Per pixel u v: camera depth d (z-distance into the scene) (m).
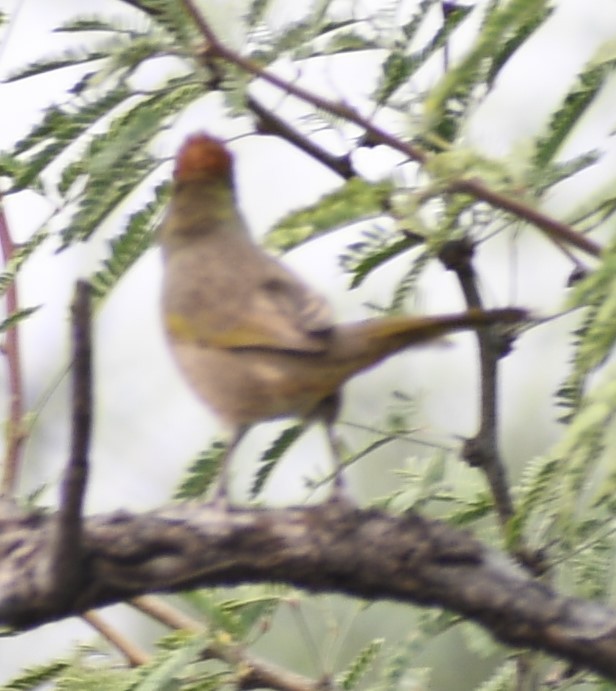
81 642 9.86
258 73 8.33
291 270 10.93
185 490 10.07
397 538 7.56
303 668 14.59
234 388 10.27
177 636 9.43
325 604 10.02
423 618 9.23
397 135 8.82
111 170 8.37
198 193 11.23
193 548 7.56
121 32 8.73
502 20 6.95
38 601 7.43
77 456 6.96
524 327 9.20
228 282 10.59
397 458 15.92
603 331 6.34
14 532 7.63
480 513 9.80
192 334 10.55
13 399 9.17
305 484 9.80
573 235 7.69
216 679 9.36
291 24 8.78
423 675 9.75
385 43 8.98
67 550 7.25
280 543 7.57
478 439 9.05
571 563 9.82
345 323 9.80
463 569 7.53
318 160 8.75
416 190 7.85
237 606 9.41
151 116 8.36
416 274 9.59
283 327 10.01
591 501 6.51
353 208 7.65
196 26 8.30
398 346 9.50
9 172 8.83
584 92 8.74
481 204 8.75
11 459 9.02
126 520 7.61
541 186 8.61
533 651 8.21
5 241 9.42
